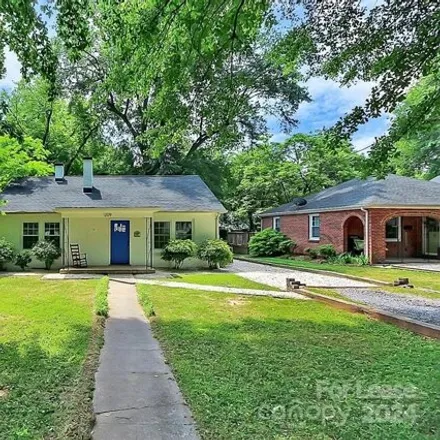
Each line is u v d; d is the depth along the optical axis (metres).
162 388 4.67
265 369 5.31
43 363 5.54
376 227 19.72
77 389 4.61
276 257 24.84
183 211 18.48
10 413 4.06
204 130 8.00
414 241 22.75
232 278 15.18
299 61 8.07
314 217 23.70
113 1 5.91
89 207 17.53
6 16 5.50
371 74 7.83
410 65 7.41
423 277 15.20
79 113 23.67
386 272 16.61
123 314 8.81
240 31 6.39
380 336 7.04
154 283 13.59
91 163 19.78
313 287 12.61
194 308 9.36
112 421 3.84
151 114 7.95
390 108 7.95
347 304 9.24
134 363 5.57
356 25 7.26
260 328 7.51
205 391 4.56
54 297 10.82
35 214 18.41
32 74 6.19
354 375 5.12
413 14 6.93
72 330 7.30
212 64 7.04
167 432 3.62
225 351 6.09
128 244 18.72
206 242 18.52
